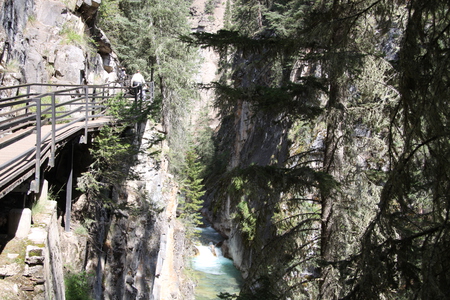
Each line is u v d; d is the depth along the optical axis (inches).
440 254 158.7
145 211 640.4
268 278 305.0
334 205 315.3
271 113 322.0
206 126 2102.6
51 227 318.3
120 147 491.8
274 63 322.3
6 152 324.5
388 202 192.1
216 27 3336.6
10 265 248.8
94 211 520.1
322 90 315.0
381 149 351.9
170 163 1016.2
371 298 181.6
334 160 330.6
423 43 173.8
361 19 298.7
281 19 920.3
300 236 324.5
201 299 911.7
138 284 627.2
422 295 149.5
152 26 970.7
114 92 747.4
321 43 288.8
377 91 315.0
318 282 327.9
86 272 465.4
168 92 1023.6
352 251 304.5
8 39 495.8
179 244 864.3
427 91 168.4
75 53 599.8
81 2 666.8
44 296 255.1
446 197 163.9
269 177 281.6
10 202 306.5
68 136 397.7
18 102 280.8
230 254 1230.9
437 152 163.3
